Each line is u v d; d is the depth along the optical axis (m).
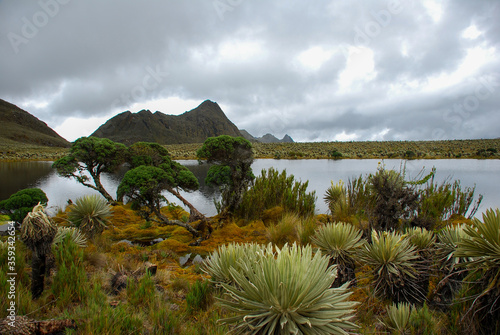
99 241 7.34
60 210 10.84
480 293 2.96
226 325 3.03
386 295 3.86
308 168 35.09
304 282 2.16
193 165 41.25
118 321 2.85
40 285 3.46
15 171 35.84
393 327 3.16
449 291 3.78
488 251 2.87
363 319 3.51
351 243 4.34
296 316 2.07
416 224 5.76
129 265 5.26
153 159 11.58
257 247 3.68
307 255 2.39
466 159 51.22
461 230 3.90
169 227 9.94
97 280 4.16
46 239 3.43
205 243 8.16
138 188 8.11
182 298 4.14
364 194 8.82
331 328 2.08
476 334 2.87
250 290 2.22
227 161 9.55
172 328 3.01
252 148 9.62
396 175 6.23
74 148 13.12
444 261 3.95
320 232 4.58
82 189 20.77
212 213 12.93
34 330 2.47
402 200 5.84
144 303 3.60
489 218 2.93
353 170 31.64
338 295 2.24
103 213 7.50
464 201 8.51
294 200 9.88
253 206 9.94
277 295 2.09
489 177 21.88
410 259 3.97
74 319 2.79
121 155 13.52
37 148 103.25
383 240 3.87
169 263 6.40
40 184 23.31
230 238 8.31
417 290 3.75
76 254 4.05
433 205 7.29
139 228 9.99
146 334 2.95
